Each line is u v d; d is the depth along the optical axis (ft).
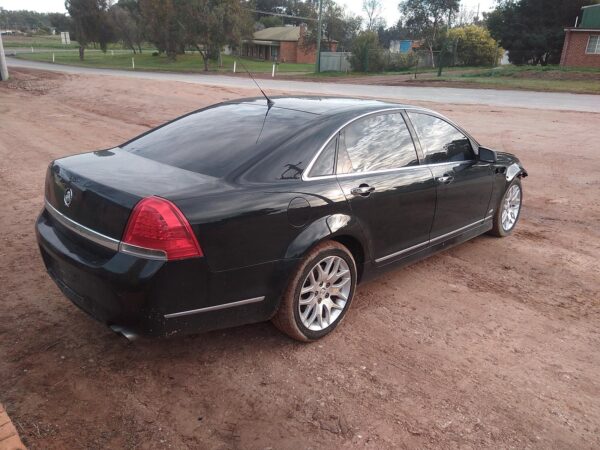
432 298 14.19
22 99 64.39
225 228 9.53
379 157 12.80
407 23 206.08
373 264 12.85
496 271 16.17
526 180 28.12
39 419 8.97
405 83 99.25
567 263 16.97
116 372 10.37
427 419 9.40
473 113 53.57
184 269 9.17
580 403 10.03
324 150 11.53
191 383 10.14
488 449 8.75
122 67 163.02
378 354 11.38
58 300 13.12
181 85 77.10
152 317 9.20
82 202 10.01
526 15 143.54
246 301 10.19
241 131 11.98
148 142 12.81
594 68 113.60
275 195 10.30
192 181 10.09
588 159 33.09
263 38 224.74
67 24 205.77
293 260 10.57
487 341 12.10
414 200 13.43
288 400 9.76
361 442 8.79
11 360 10.57
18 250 16.26
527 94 77.10
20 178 25.57
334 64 148.05
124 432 8.79
